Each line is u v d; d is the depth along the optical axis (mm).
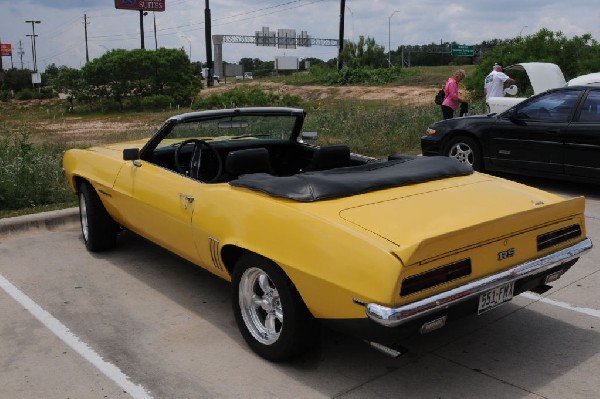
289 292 3484
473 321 4359
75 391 3508
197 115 4836
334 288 3195
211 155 4988
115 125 29547
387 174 3969
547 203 3811
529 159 8375
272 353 3715
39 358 3895
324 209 3479
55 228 6859
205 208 4090
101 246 5906
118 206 5277
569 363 3746
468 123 9070
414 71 48781
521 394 3404
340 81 46000
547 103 8242
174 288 5043
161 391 3490
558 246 3744
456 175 4207
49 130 26984
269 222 3570
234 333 4215
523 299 4742
